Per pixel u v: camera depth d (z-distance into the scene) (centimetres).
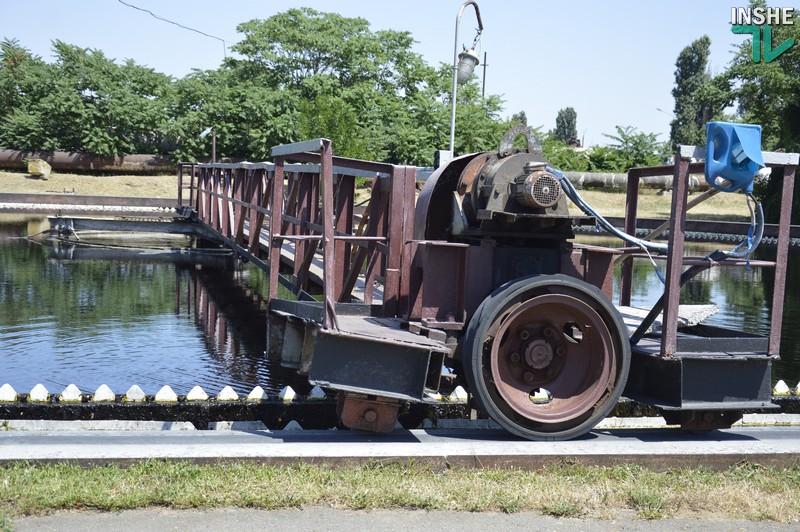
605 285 578
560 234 580
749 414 718
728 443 540
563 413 536
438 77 5125
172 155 4738
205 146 4722
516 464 498
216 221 1984
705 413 571
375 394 508
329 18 5650
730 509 446
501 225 568
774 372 977
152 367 941
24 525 388
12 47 4962
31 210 3522
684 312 661
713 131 526
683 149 535
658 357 547
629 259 734
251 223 1400
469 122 4288
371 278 754
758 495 465
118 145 4750
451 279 557
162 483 435
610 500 449
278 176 708
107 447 481
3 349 1011
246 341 1114
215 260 2167
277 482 445
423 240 594
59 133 4716
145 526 392
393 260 639
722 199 4784
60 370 912
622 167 4691
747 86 3850
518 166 562
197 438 523
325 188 530
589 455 505
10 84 4769
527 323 550
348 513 419
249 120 4838
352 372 509
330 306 519
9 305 1348
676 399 542
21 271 1791
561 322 552
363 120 4634
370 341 508
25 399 626
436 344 519
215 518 405
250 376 911
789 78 3603
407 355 513
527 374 549
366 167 654
